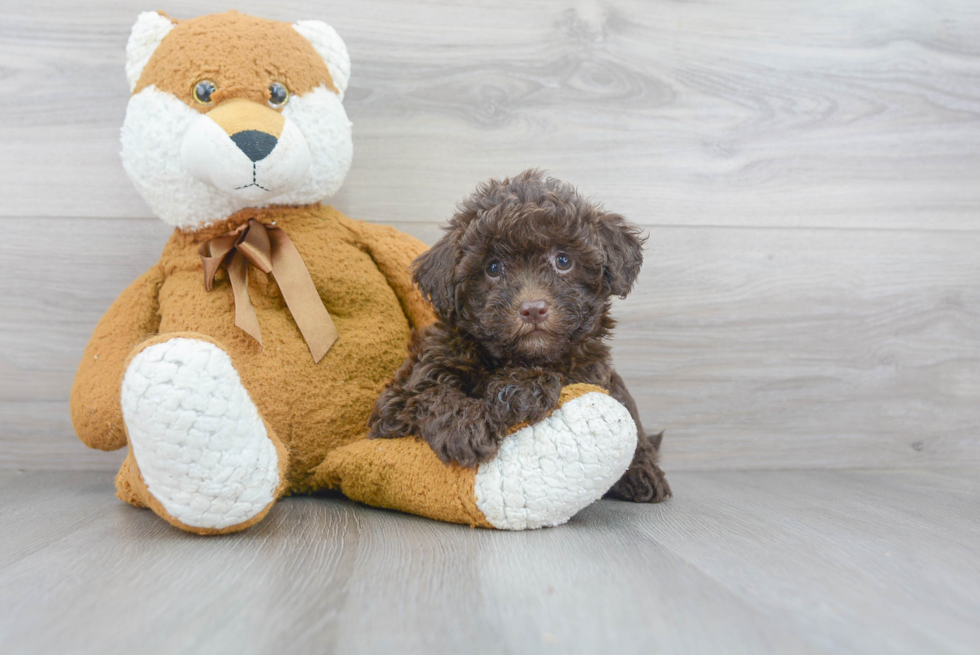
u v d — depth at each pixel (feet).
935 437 2.84
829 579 1.65
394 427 2.06
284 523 1.93
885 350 2.84
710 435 2.78
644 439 2.27
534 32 2.68
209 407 1.71
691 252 2.76
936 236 2.85
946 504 2.28
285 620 1.42
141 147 2.14
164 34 2.18
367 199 2.65
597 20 2.69
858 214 2.82
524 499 1.87
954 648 1.39
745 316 2.78
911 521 2.08
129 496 2.06
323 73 2.26
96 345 2.22
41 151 2.53
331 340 2.19
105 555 1.70
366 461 2.04
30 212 2.54
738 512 2.14
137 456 1.74
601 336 2.13
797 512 2.15
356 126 2.63
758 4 2.75
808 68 2.78
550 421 1.89
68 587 1.54
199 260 2.23
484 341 2.02
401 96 2.64
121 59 2.55
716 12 2.73
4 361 2.55
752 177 2.77
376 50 2.63
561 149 2.70
